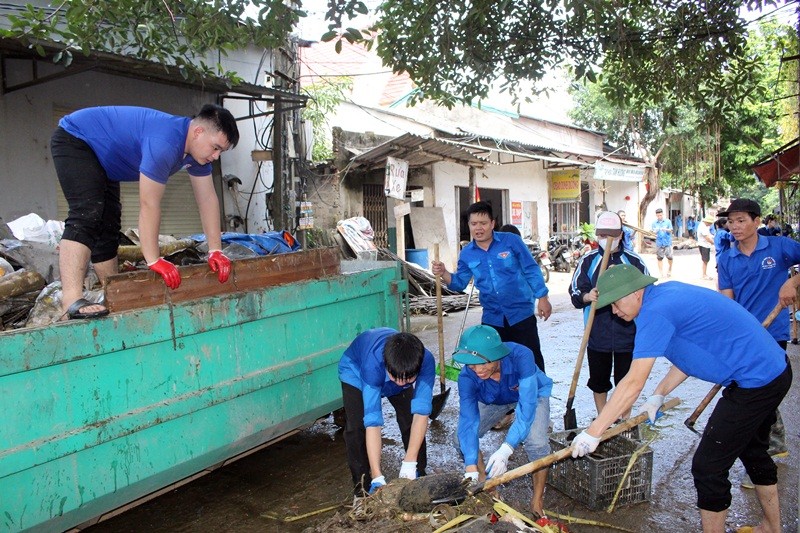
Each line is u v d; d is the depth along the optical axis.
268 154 10.09
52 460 2.79
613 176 22.84
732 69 6.93
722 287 4.70
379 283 5.08
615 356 4.74
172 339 3.33
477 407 3.75
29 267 4.54
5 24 7.61
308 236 12.02
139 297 3.25
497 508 3.20
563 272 19.09
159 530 3.81
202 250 5.52
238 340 3.76
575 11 5.36
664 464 4.50
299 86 11.79
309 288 4.29
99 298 3.74
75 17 4.79
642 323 3.01
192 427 3.47
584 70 6.77
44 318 3.59
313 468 4.69
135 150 3.57
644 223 26.31
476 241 5.20
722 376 3.04
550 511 3.85
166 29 5.68
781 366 3.02
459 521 3.03
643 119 24.58
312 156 14.30
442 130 16.08
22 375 2.68
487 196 18.86
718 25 6.54
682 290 3.06
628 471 3.77
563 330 9.39
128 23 5.50
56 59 5.09
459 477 3.30
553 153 19.92
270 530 3.76
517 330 5.21
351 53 21.77
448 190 16.53
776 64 16.97
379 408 3.62
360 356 3.76
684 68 6.92
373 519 3.18
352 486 4.32
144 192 3.44
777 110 21.66
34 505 2.74
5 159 7.61
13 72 7.63
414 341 3.37
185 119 3.62
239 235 5.78
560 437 4.11
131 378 3.13
